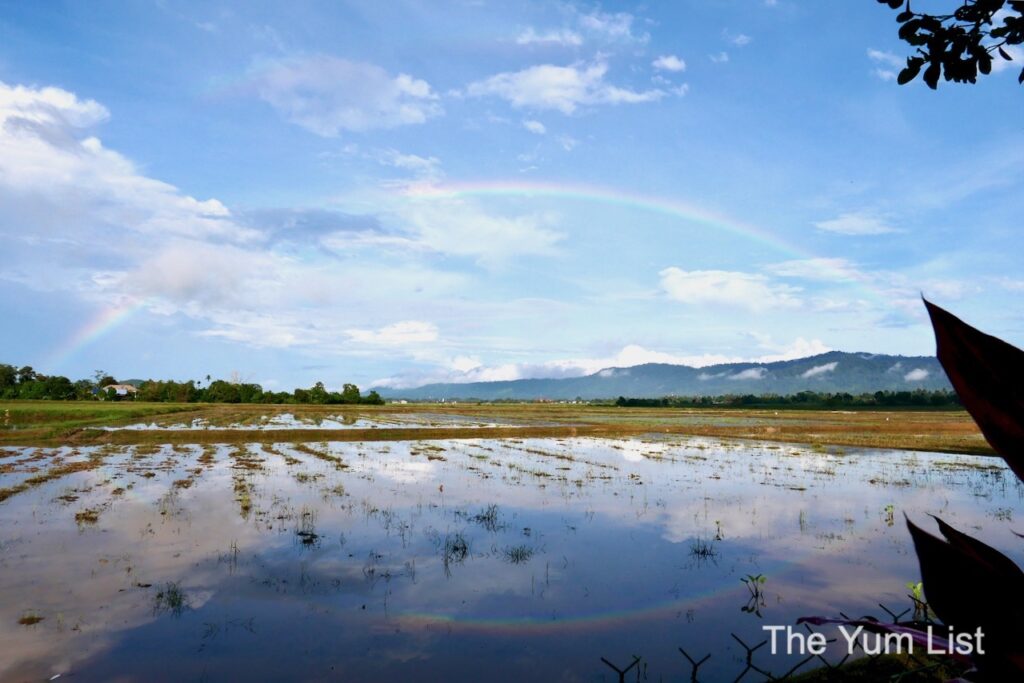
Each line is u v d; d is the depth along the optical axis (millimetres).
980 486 15469
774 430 35781
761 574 8336
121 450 22562
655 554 9320
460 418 49875
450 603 7301
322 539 10078
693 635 6395
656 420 49250
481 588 7797
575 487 15195
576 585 7949
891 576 8234
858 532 10664
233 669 5660
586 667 5703
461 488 14898
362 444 26188
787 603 7266
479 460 20828
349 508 12445
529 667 5676
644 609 7133
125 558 8906
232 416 46688
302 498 13406
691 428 36500
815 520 11586
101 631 6445
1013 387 486
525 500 13477
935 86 2297
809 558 9070
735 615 6918
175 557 8984
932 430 36188
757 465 19844
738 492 14531
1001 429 487
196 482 15336
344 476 16688
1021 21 2141
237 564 8695
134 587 7742
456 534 10453
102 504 12508
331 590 7695
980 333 514
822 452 24047
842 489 14984
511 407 89750
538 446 26266
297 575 8234
